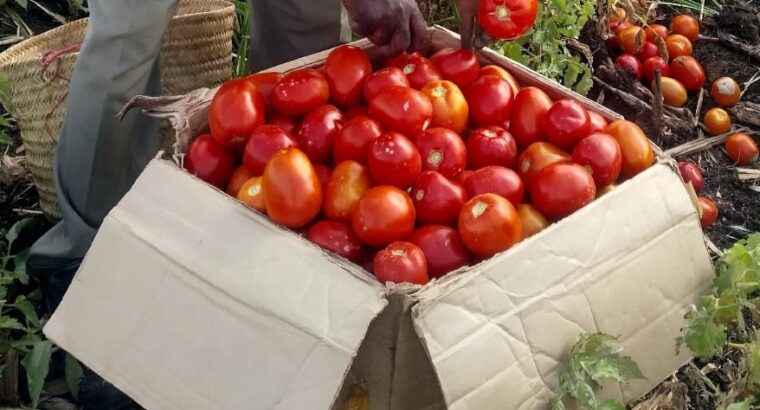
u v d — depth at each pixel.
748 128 1.62
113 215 0.85
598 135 0.92
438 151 0.91
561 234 0.83
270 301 0.76
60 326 0.84
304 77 0.97
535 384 0.79
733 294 0.93
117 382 0.80
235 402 0.74
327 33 1.29
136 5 0.98
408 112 0.92
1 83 1.19
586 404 0.81
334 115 0.96
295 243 0.79
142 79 1.05
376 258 0.81
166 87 1.37
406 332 0.77
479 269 0.77
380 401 0.83
